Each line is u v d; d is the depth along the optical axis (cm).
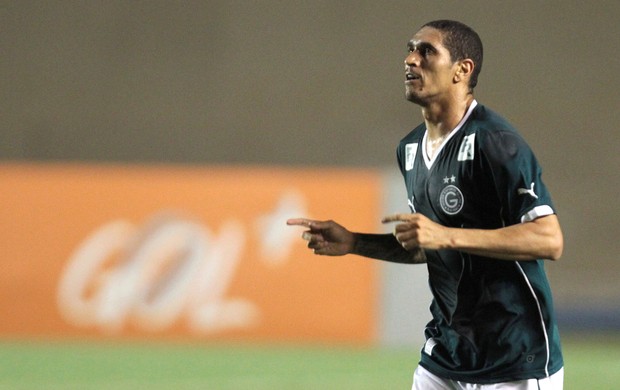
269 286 4016
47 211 4041
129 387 2817
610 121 7212
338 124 7156
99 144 7112
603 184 7150
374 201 4019
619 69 7244
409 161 1357
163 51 7194
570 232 7025
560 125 7212
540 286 1270
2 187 4047
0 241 4025
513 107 7238
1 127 7075
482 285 1280
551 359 1288
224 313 4016
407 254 1458
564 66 7250
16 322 4025
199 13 7231
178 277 4022
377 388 2862
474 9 7275
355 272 4012
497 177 1225
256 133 7162
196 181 4050
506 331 1277
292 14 7250
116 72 7162
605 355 3909
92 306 4016
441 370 1343
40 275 4025
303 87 7200
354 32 7231
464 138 1266
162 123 7162
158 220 4041
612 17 7275
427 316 4019
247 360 3453
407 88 1295
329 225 1430
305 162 7131
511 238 1186
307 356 3606
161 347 3809
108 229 4038
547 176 7162
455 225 1293
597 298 5644
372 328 3997
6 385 2822
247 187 4041
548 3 7288
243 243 4028
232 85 7200
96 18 7175
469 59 1284
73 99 7131
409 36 7225
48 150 7075
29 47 7131
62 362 3328
